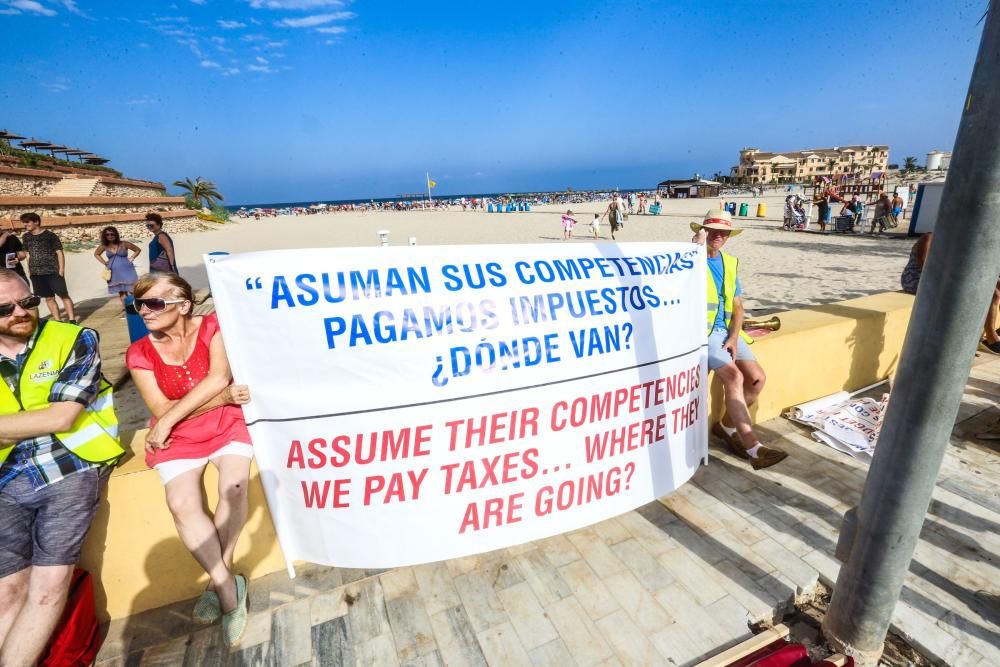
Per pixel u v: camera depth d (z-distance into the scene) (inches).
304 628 89.2
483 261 96.0
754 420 155.6
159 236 256.5
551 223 1181.1
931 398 63.8
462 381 92.7
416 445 91.9
